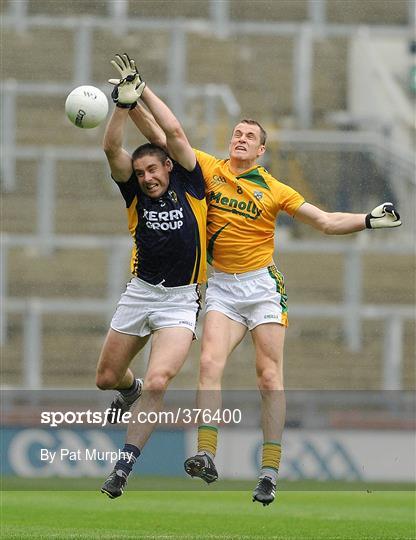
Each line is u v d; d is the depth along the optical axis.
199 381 28.28
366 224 28.33
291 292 70.38
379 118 78.00
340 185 71.88
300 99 79.75
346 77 80.69
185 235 27.53
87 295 69.75
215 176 28.86
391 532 31.50
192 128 72.69
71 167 72.38
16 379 64.06
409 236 71.19
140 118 28.48
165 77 79.31
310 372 66.62
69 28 79.12
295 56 80.56
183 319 27.83
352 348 67.00
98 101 27.16
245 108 79.44
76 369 64.69
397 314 65.19
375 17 84.56
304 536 29.98
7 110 72.44
